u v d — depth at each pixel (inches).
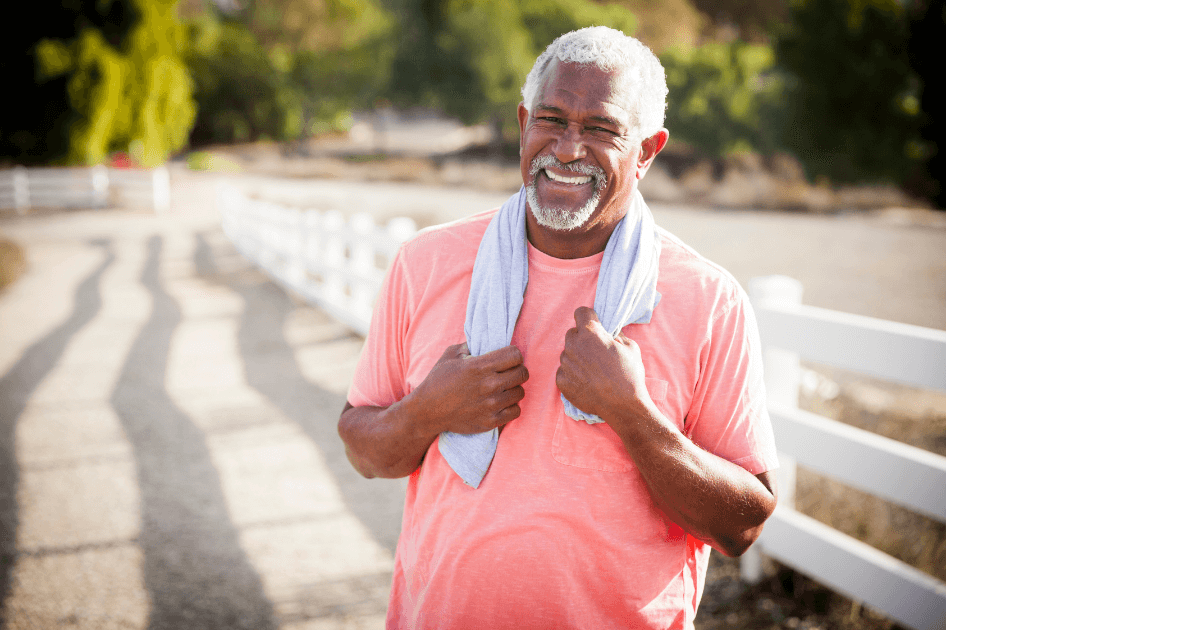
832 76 896.9
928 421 179.2
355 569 128.4
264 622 113.3
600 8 1478.8
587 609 54.9
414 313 59.1
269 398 215.0
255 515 146.6
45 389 220.1
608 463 54.5
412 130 2420.0
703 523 53.7
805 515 135.3
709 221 721.6
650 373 54.9
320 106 1932.8
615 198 54.7
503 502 54.5
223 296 360.5
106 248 516.4
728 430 56.8
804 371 190.5
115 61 918.4
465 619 55.0
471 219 61.1
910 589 105.5
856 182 923.4
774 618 116.6
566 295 57.0
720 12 1688.0
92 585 121.4
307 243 340.8
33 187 774.5
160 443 181.3
